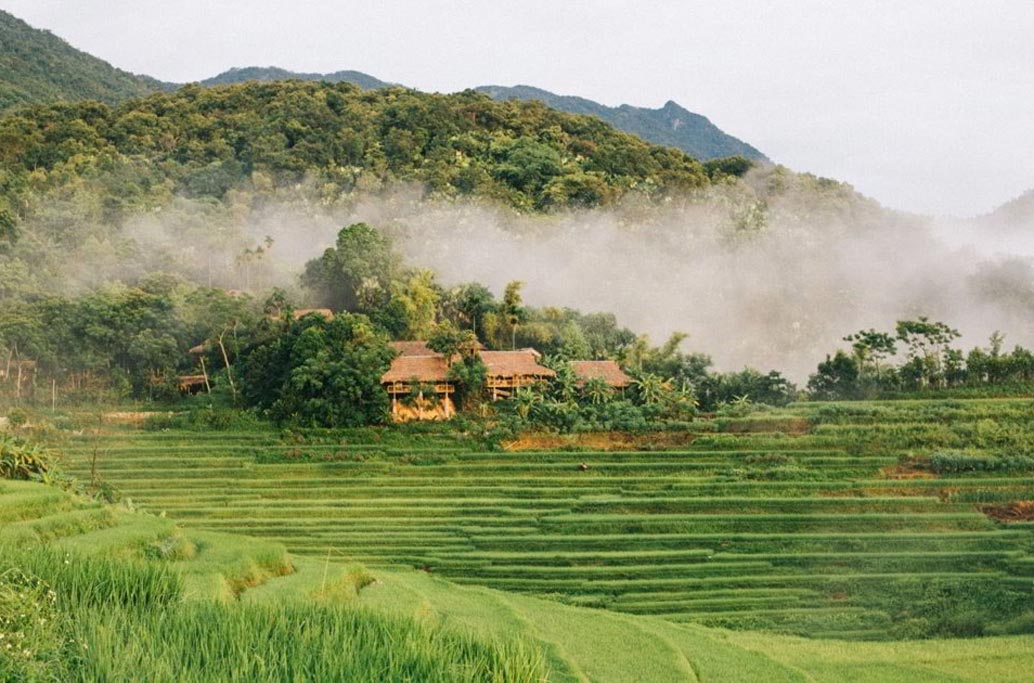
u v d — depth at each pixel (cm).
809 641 4897
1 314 9675
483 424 8312
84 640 1875
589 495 7081
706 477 7375
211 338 9756
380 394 8325
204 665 1947
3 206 13200
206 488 7088
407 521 6556
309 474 7438
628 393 9000
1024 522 6525
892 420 8425
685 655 4128
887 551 6134
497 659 2362
